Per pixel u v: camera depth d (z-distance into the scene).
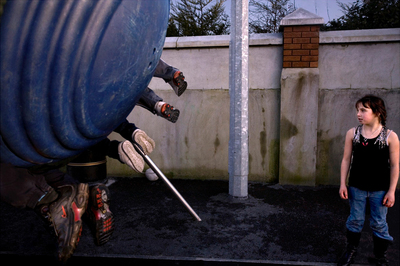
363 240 3.12
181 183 5.21
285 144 4.97
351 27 5.96
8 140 1.22
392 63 4.67
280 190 4.79
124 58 1.33
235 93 4.25
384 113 2.38
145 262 2.75
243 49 4.12
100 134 1.48
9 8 1.10
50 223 1.49
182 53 5.21
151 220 3.68
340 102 4.86
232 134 4.37
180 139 5.39
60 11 1.13
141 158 1.85
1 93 1.13
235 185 4.40
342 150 4.92
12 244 3.07
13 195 1.38
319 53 4.83
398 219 3.66
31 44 1.11
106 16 1.21
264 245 3.05
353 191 2.52
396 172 2.36
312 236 3.25
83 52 1.17
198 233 3.32
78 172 4.68
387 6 5.70
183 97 5.29
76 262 2.74
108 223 1.89
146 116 5.42
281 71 4.95
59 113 1.21
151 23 1.43
